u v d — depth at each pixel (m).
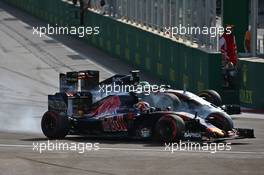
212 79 77.56
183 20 88.12
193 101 52.22
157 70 95.62
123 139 52.75
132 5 109.25
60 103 54.53
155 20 99.69
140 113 51.19
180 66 86.56
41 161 39.97
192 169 37.72
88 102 53.94
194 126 49.91
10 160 40.16
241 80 77.62
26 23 161.12
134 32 105.44
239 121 67.69
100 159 40.78
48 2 159.75
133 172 36.88
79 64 109.75
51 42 132.75
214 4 81.06
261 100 75.31
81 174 36.38
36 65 108.88
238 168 38.00
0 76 99.19
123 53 111.81
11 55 118.00
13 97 83.94
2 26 155.88
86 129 53.44
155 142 49.47
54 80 97.00
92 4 131.75
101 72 102.38
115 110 52.41
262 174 36.44
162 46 93.12
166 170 37.44
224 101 77.88
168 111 51.19
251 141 50.69
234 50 78.25
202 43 82.44
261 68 75.12
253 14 84.94
